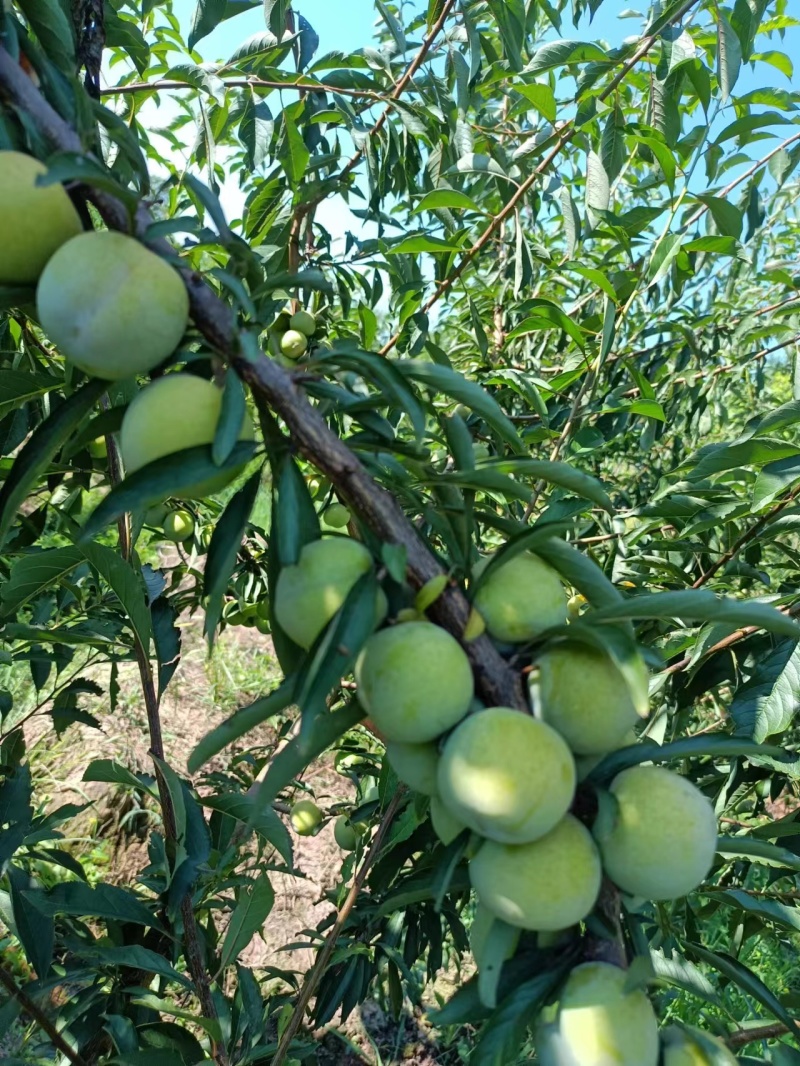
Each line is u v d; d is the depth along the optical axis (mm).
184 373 276
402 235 758
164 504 681
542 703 279
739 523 631
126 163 380
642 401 646
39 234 260
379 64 699
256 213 729
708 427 1067
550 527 273
